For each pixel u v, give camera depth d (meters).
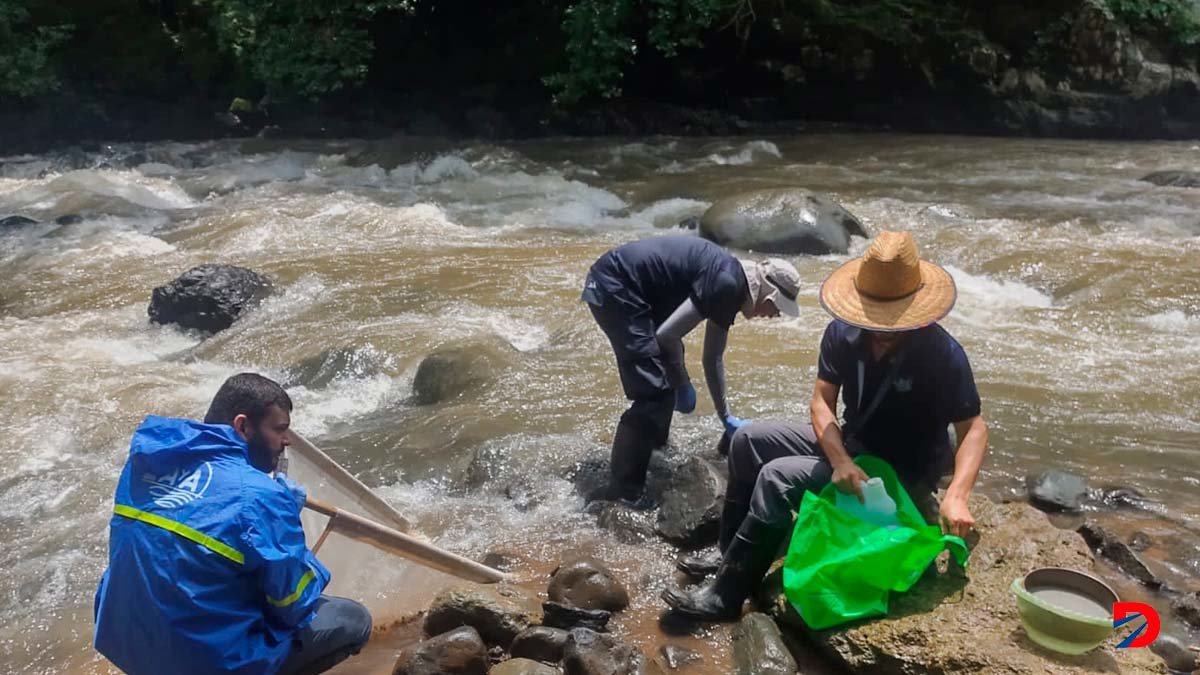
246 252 9.77
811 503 3.65
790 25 16.39
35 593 4.38
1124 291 7.93
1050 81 16.67
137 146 15.78
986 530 3.91
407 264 9.15
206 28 16.70
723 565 3.88
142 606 2.92
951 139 16.00
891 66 16.53
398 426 5.88
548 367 6.52
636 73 16.91
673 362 4.71
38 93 15.91
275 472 3.32
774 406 5.80
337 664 3.52
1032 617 3.27
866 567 3.55
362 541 3.65
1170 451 5.28
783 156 14.60
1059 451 5.30
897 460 3.96
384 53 16.86
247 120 16.66
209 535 2.92
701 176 13.16
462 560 3.91
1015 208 10.82
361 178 13.41
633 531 4.53
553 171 13.60
